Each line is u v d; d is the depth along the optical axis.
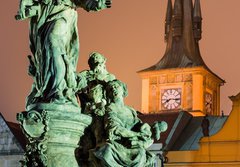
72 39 11.22
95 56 11.67
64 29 10.95
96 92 11.34
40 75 10.84
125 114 11.23
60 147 10.58
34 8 10.90
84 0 11.23
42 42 10.87
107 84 11.42
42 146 10.40
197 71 78.50
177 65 80.69
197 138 46.75
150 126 11.35
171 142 45.31
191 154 44.31
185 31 87.12
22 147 42.16
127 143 10.80
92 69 11.65
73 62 11.21
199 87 78.12
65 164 10.55
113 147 10.66
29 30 11.13
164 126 11.34
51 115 10.38
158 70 79.44
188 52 84.50
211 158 43.97
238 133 43.59
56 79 10.66
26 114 10.43
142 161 10.74
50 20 10.93
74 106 10.66
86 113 11.16
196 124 48.38
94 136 11.03
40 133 10.42
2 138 42.84
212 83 82.12
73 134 10.68
